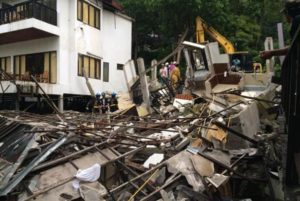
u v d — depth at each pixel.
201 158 7.25
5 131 8.05
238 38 27.78
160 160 7.23
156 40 33.62
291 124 3.76
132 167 6.96
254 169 7.88
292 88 3.74
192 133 8.66
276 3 31.34
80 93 21.12
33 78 17.33
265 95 11.38
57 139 7.10
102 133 8.18
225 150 8.02
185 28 27.56
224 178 6.69
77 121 9.97
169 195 6.20
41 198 5.34
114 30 24.94
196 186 6.48
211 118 9.50
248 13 30.72
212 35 21.86
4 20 21.22
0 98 19.34
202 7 25.58
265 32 31.72
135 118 12.05
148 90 16.72
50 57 20.77
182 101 14.73
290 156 3.82
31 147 6.59
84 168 6.23
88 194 5.61
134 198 6.07
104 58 24.05
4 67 23.80
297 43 3.63
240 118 8.59
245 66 19.09
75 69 20.77
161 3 26.27
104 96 17.69
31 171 5.80
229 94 12.95
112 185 6.57
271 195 7.32
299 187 3.80
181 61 24.92
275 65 15.60
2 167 6.14
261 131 9.67
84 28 21.52
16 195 5.40
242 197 7.46
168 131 8.83
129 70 19.45
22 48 22.22
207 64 15.02
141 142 7.82
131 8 31.36
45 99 17.28
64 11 20.53
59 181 5.74
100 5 23.12
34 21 18.55
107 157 6.69
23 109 18.89
